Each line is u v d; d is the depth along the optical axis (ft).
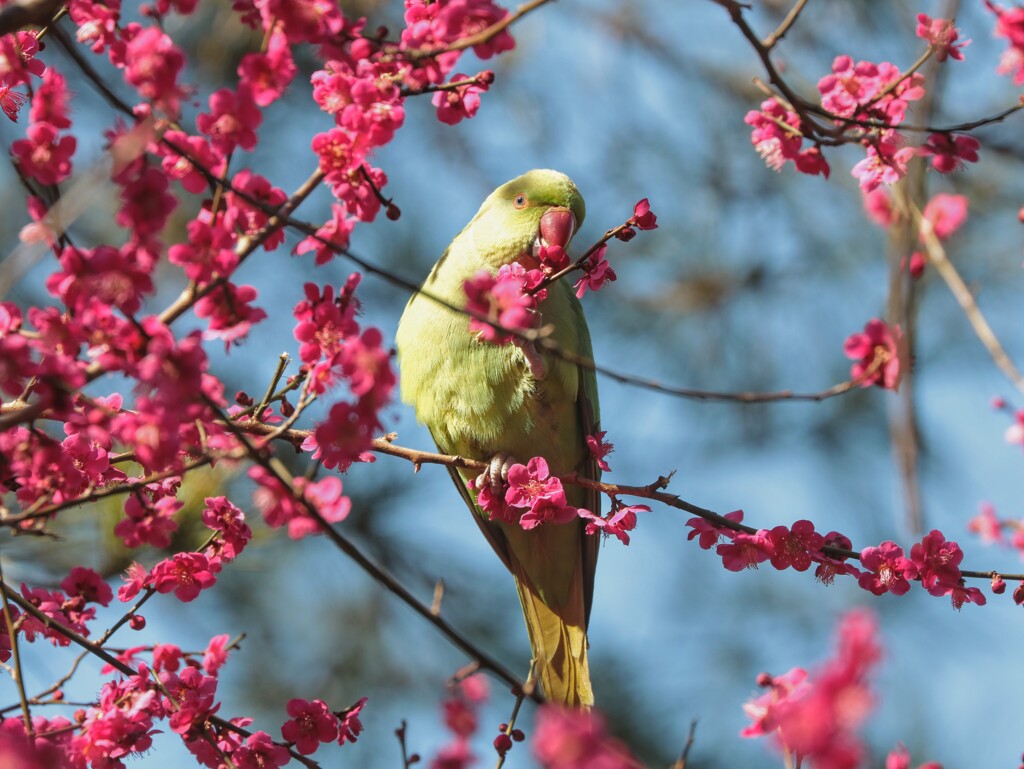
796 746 11.18
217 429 16.61
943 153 18.65
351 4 36.63
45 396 14.51
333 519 15.19
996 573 19.81
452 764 13.11
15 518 15.56
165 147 15.62
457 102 17.88
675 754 37.47
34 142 15.19
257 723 37.91
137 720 17.58
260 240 15.55
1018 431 16.40
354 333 15.87
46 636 18.76
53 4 14.99
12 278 13.56
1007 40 18.43
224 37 33.68
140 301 14.70
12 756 13.07
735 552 20.54
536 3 15.42
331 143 16.67
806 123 18.35
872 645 10.40
